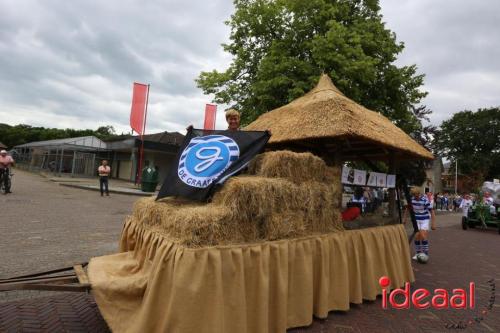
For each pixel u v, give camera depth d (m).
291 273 3.25
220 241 2.72
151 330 2.51
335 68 10.63
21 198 12.40
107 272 3.06
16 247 5.70
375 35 12.04
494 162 55.62
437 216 22.55
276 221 3.16
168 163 30.62
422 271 6.16
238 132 3.63
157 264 2.61
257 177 3.23
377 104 12.05
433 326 3.66
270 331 3.06
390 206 5.43
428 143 23.02
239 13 12.66
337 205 3.96
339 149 4.67
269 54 12.02
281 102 11.34
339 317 3.71
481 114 58.59
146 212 3.43
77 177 28.66
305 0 11.65
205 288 2.51
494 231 14.58
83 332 3.04
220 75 13.09
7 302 3.66
